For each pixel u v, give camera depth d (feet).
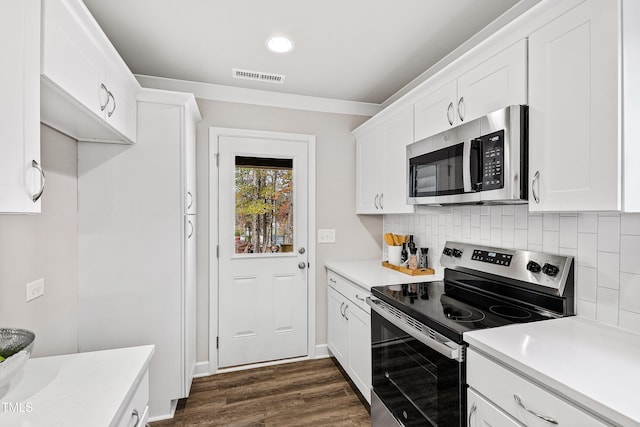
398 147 7.30
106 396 3.07
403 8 5.34
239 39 6.27
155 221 6.56
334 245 9.65
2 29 2.69
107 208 6.36
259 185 8.99
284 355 9.21
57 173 5.59
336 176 9.67
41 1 3.22
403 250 8.52
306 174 9.38
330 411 6.87
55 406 2.89
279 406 7.04
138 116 6.47
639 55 3.18
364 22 5.73
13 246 4.57
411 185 6.42
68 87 3.73
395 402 5.30
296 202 9.29
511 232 5.51
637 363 3.08
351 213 9.82
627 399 2.48
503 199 4.20
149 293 6.54
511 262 5.25
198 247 8.41
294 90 8.86
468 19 5.67
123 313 6.44
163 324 6.60
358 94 9.18
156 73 7.79
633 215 3.81
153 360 6.56
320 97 9.39
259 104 8.91
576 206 3.51
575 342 3.57
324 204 9.55
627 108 3.14
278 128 9.10
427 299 5.49
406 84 8.48
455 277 6.46
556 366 3.02
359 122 9.88
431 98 6.09
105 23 5.70
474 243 6.37
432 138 5.76
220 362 8.65
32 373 3.47
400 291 6.03
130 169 6.44
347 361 7.81
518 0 5.16
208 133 8.46
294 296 9.29
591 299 4.28
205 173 8.45
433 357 4.34
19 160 2.82
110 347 6.38
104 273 6.36
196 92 8.36
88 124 5.06
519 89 4.20
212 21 5.66
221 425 6.41
